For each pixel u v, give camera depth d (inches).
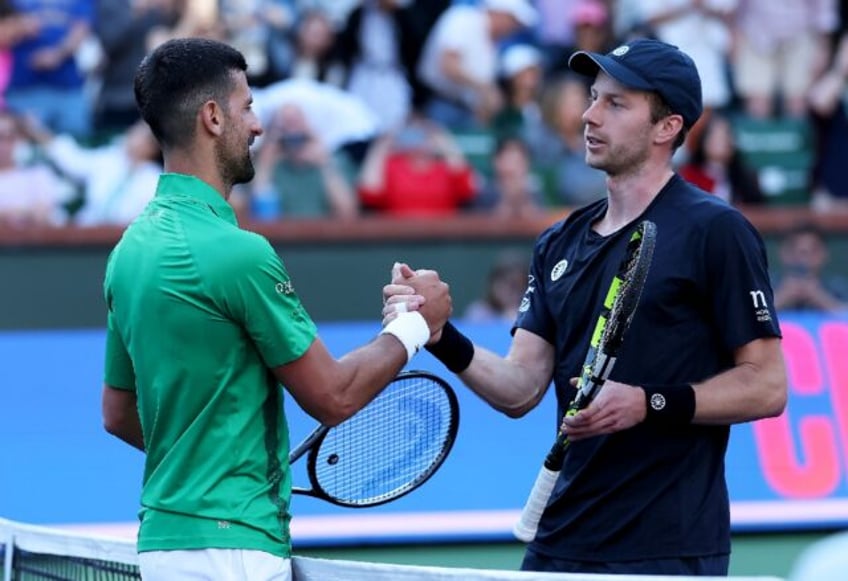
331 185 1478.8
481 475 1182.3
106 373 534.0
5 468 1153.4
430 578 479.5
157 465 497.0
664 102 558.3
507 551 1155.9
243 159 509.7
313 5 1512.1
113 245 1409.9
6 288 1390.3
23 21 1448.1
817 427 1245.1
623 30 1577.3
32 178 1435.8
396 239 1444.4
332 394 492.1
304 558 515.2
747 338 534.3
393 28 1524.4
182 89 499.2
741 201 1550.2
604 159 561.9
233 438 483.5
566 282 576.4
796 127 1599.4
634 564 545.0
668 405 525.3
